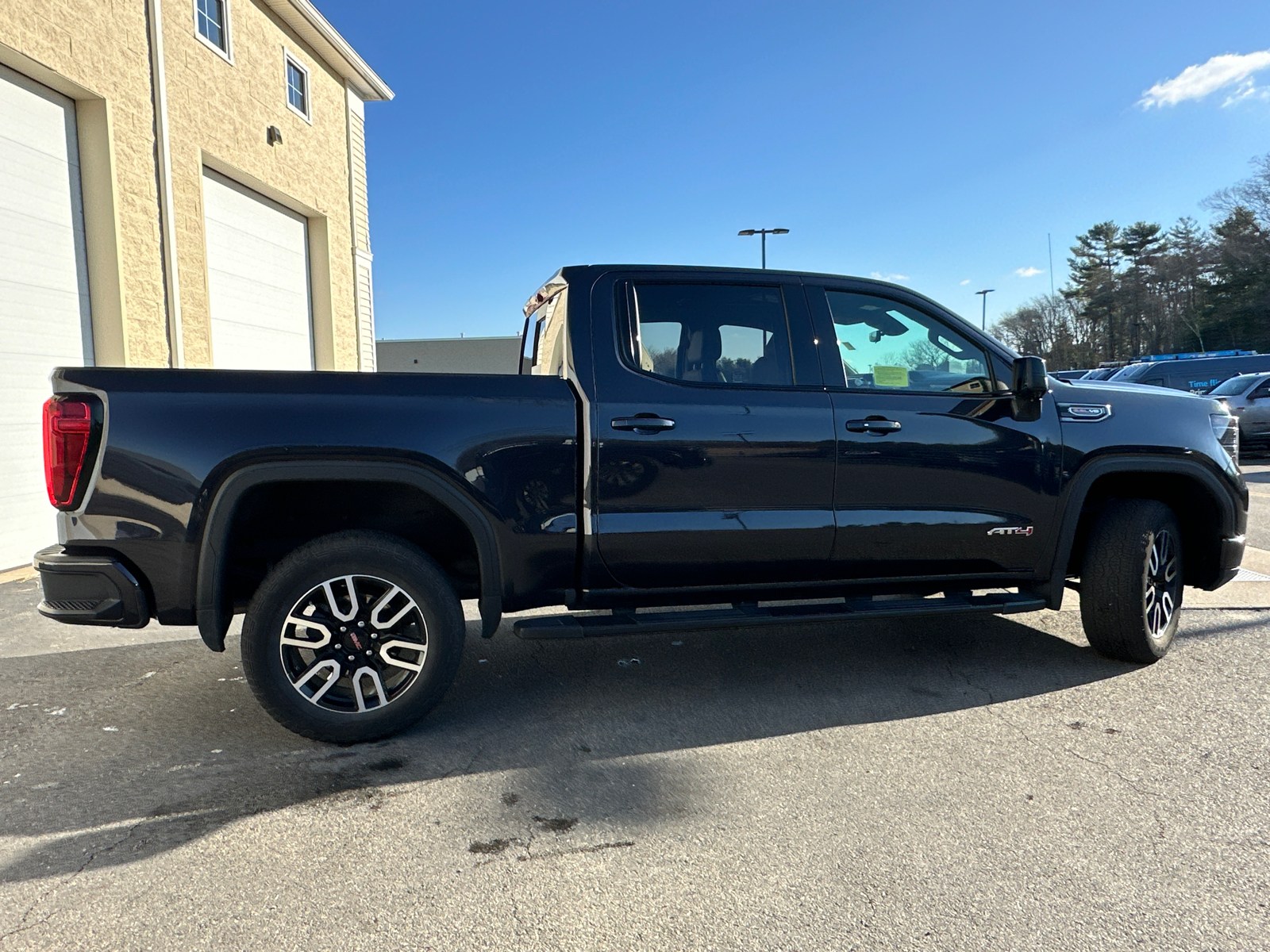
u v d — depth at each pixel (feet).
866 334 11.79
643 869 7.09
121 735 10.20
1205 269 173.37
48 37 22.15
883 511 11.21
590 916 6.42
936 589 12.01
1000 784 8.63
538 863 7.20
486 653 13.66
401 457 9.52
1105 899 6.56
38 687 12.05
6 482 21.58
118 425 8.86
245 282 34.01
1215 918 6.29
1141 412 12.37
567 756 9.51
